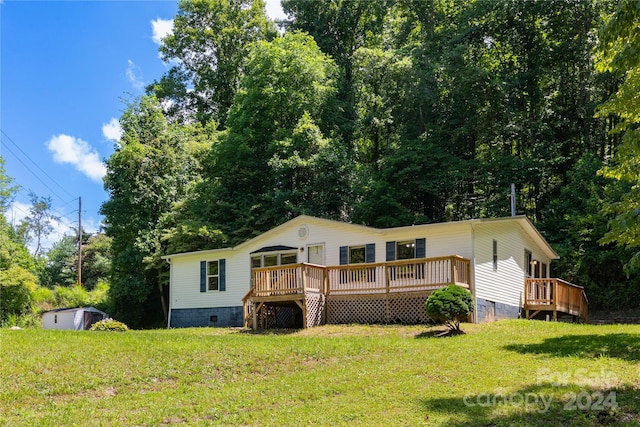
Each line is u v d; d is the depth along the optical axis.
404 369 9.74
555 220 26.66
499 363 9.60
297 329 16.91
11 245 33.09
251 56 32.62
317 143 28.67
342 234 19.34
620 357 9.49
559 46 30.98
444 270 15.86
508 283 18.72
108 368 9.63
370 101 34.53
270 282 17.83
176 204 29.23
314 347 11.95
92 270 52.03
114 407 7.84
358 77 34.94
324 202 28.36
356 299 17.44
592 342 11.06
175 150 31.81
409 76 30.03
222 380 9.62
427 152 29.42
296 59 30.69
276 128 31.23
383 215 28.41
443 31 34.03
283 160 28.05
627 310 23.75
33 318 32.00
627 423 5.93
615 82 28.88
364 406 7.48
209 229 26.69
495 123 29.73
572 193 26.50
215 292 22.33
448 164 29.23
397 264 16.69
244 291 21.50
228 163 30.33
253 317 17.98
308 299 17.12
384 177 29.47
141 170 30.42
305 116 29.31
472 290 16.23
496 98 30.20
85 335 12.23
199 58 41.50
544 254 23.41
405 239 18.00
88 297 39.12
